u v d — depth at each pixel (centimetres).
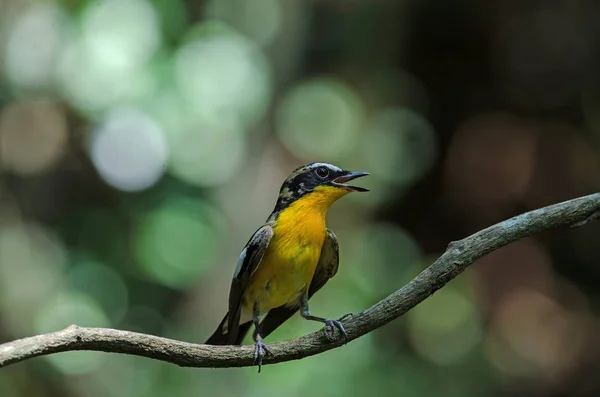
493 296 1717
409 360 1490
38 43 1357
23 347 448
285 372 1294
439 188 1848
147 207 1463
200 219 1462
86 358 1313
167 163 1413
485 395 1511
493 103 1864
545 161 1800
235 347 529
